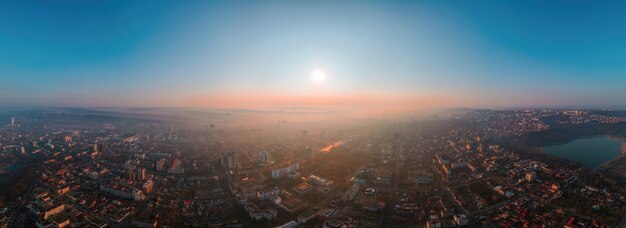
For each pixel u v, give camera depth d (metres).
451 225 191.25
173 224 196.25
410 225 194.88
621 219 197.00
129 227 194.75
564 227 186.50
